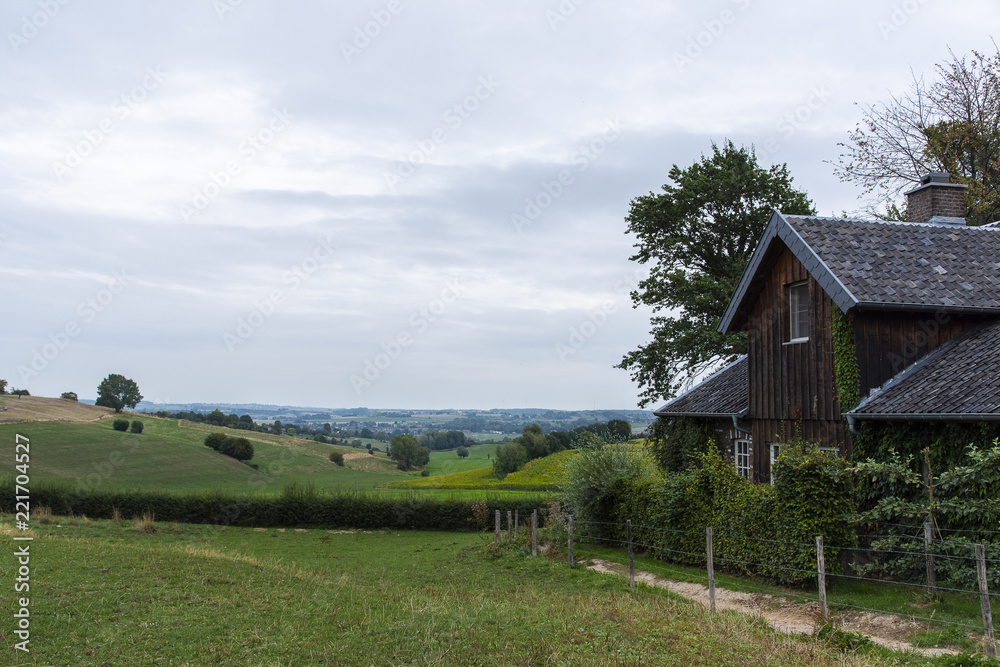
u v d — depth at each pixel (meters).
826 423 14.99
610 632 9.08
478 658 7.96
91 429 53.16
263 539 27.20
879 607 10.47
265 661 7.88
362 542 26.83
